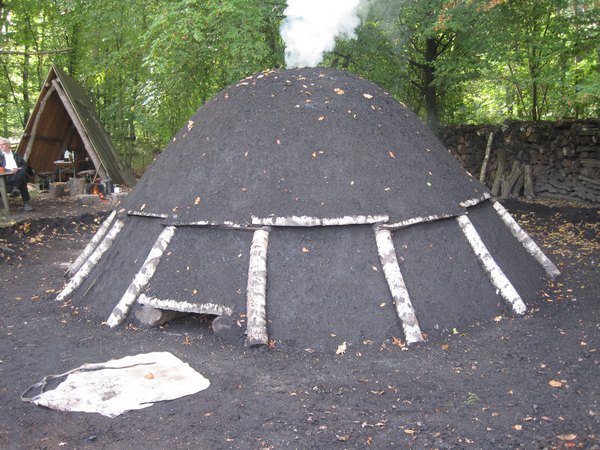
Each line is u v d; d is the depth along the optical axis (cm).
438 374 387
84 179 1354
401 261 473
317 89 558
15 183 1085
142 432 321
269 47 969
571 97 1134
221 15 875
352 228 475
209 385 376
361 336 438
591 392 356
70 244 909
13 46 1558
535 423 321
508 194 1138
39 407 352
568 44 1030
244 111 550
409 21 1107
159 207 529
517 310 493
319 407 345
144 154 1839
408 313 443
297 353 427
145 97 1247
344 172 494
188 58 1017
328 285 455
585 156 1023
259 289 448
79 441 313
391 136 541
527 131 1143
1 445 311
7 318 531
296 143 511
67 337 473
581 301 530
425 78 1348
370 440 308
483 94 1556
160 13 883
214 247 483
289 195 480
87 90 1670
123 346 447
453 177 558
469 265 504
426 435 312
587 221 912
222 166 518
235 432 318
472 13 968
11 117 1927
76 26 1558
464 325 469
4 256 799
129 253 537
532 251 602
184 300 467
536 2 980
